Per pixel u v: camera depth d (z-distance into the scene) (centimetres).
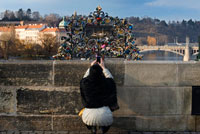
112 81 448
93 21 930
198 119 529
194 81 524
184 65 523
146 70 524
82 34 932
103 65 487
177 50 11481
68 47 917
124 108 529
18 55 10638
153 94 527
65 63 522
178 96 526
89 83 427
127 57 926
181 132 526
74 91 525
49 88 525
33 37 16000
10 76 526
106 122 424
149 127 530
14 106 530
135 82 525
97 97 428
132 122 530
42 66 523
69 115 528
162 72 524
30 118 530
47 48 10050
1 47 10444
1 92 528
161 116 529
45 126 530
